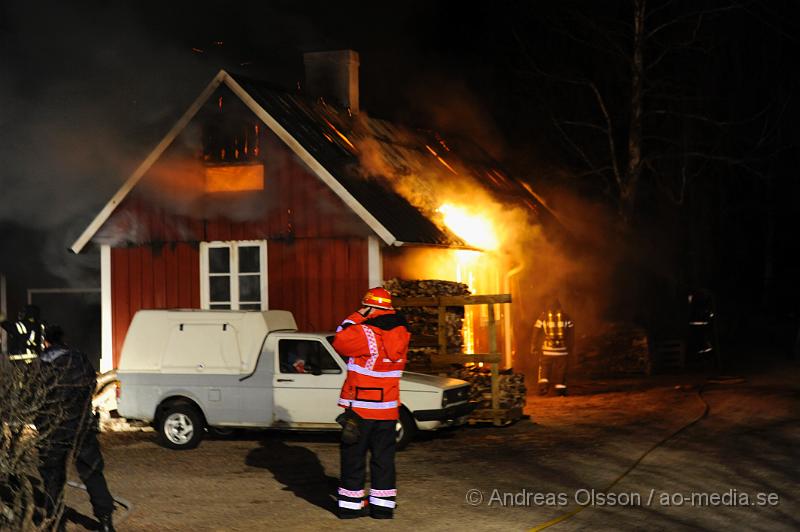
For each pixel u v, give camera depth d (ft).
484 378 46.80
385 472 28.91
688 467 35.73
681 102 95.04
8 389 25.52
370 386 28.91
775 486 32.53
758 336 105.09
